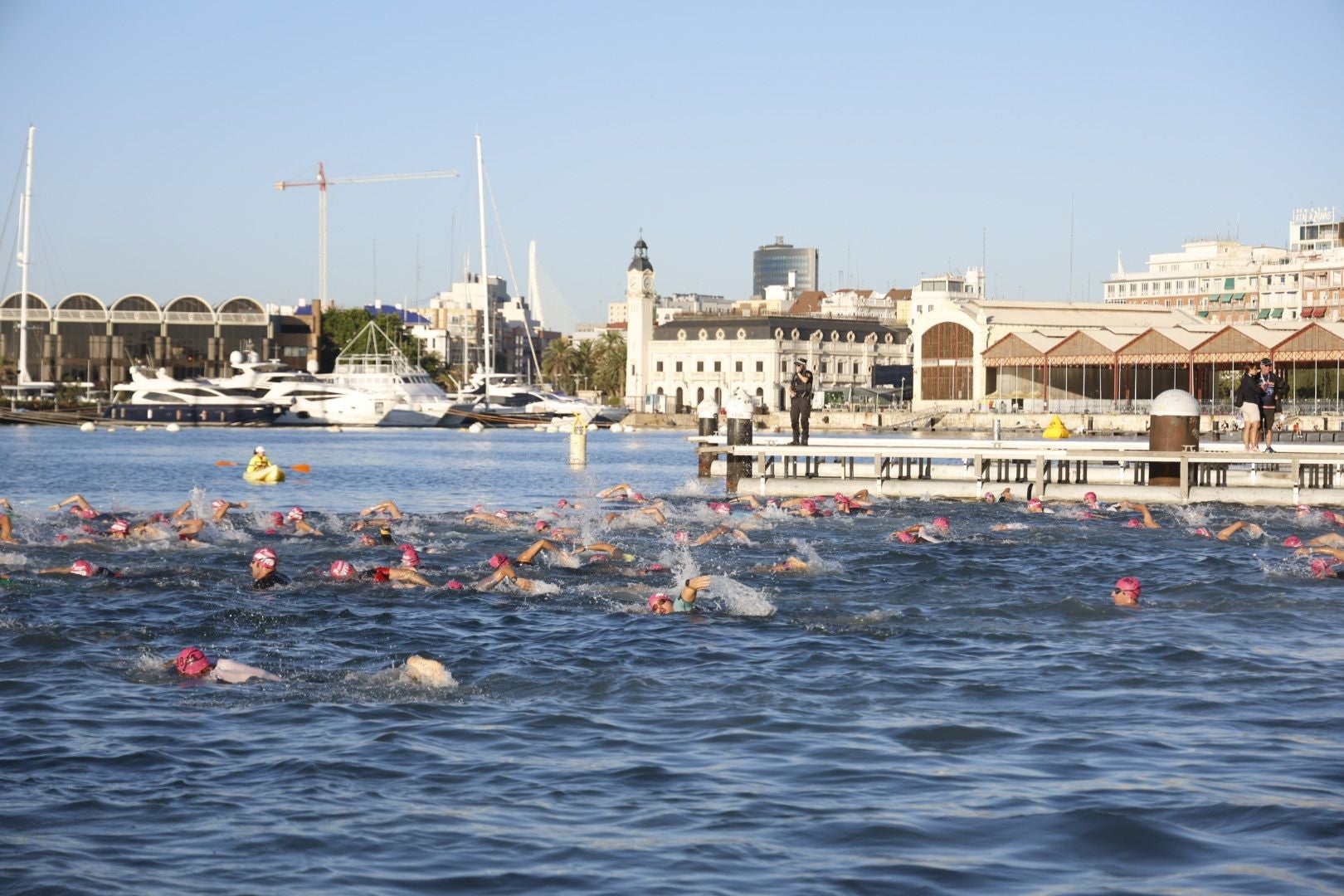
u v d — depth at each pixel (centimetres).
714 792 1230
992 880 1002
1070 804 1187
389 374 15400
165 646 1917
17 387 16438
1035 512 3969
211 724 1485
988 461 4653
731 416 5153
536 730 1463
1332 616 2203
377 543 3095
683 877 1011
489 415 15588
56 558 2769
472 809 1184
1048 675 1745
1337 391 12206
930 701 1602
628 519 3641
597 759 1346
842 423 13975
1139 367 13512
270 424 14950
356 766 1319
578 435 7369
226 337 18612
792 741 1416
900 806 1188
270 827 1131
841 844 1085
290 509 4491
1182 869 1026
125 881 1003
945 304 14800
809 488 4691
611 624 2114
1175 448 4416
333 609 2228
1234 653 1891
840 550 3025
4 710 1538
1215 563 2848
